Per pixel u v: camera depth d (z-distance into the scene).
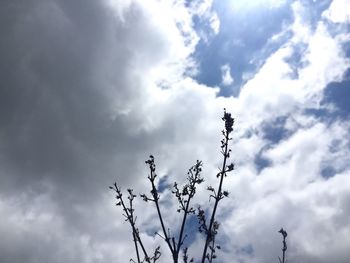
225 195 14.09
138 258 14.14
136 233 14.55
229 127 15.21
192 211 13.86
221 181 14.37
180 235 13.23
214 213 13.80
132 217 14.95
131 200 15.34
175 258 12.73
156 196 14.23
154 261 13.95
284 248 17.12
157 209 13.93
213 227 15.01
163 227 13.36
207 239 13.37
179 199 14.09
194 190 14.19
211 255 14.62
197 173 14.45
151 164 14.65
